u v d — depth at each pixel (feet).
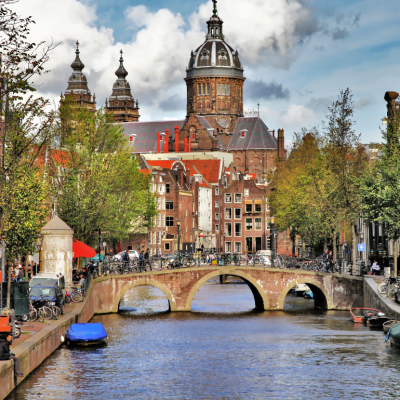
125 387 103.91
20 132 97.96
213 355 131.34
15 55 85.20
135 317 191.62
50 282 137.80
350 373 114.21
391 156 183.32
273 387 105.09
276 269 213.87
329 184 220.84
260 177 634.02
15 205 112.27
